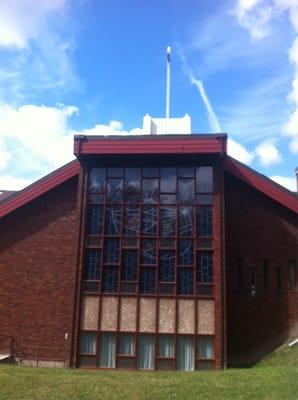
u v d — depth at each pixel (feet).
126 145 71.56
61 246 78.54
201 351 66.69
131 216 71.77
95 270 70.79
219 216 69.97
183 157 71.97
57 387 46.42
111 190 72.84
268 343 73.46
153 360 67.05
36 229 79.71
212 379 51.01
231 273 75.51
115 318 69.00
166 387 46.65
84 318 69.46
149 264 70.03
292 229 77.25
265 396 42.68
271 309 74.79
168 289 69.00
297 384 46.62
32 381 48.67
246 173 76.74
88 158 73.67
